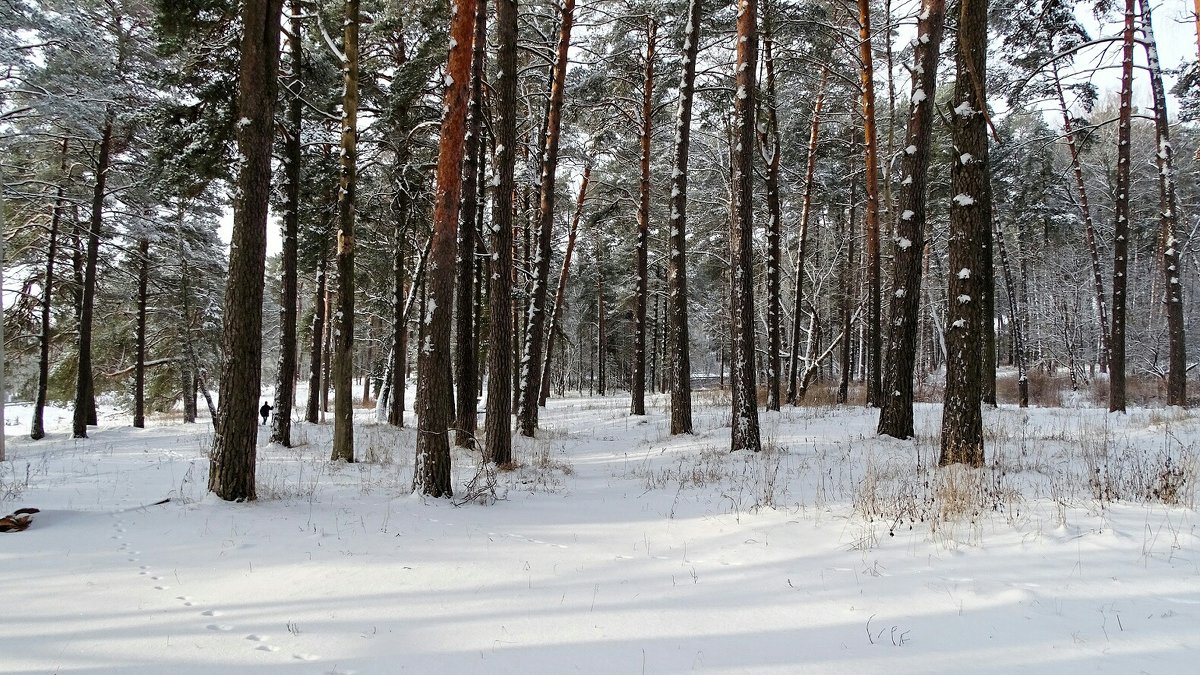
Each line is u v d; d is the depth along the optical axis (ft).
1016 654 11.64
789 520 21.85
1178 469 24.00
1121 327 54.90
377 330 124.06
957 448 28.68
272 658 11.76
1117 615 12.94
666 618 13.74
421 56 54.90
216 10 42.86
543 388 95.91
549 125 56.80
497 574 16.81
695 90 50.49
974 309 29.01
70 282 77.97
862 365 124.16
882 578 15.81
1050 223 89.97
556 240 103.65
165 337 95.40
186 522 22.02
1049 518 18.99
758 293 97.40
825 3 57.67
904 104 77.82
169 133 45.68
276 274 134.00
